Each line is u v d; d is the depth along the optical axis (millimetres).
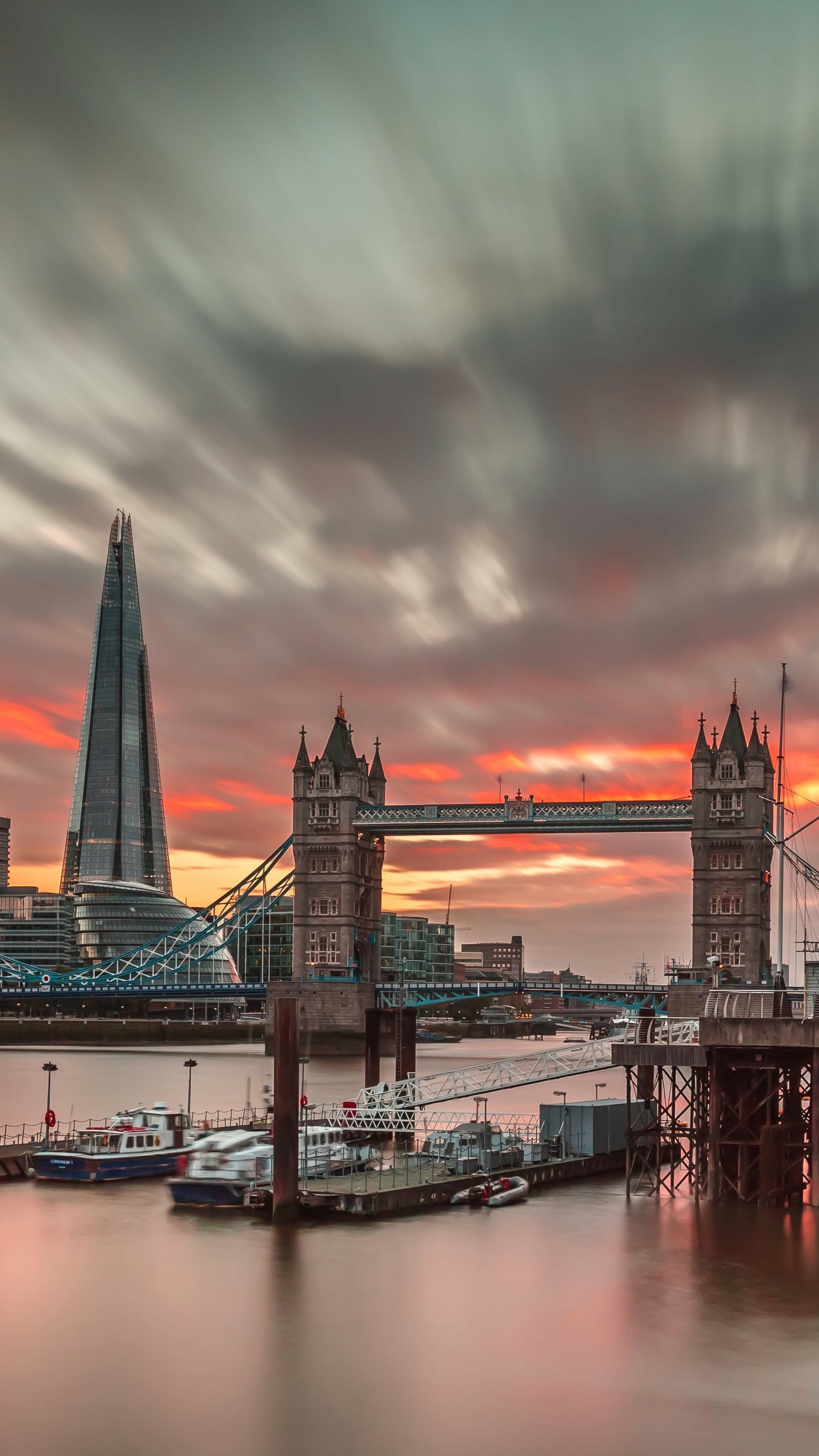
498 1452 54906
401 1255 80688
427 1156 103938
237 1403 59375
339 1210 90000
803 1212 90688
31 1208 92625
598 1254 81000
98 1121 144375
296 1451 54906
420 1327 68312
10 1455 54375
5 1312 70438
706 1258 79875
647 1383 61406
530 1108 161375
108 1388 60844
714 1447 55344
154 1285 74812
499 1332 67438
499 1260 79562
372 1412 58438
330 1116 114250
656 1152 101812
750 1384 61344
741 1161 93875
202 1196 92938
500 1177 98625
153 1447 55188
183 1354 64688
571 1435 56344
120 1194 97375
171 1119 110750
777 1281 75375
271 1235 85125
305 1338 66812
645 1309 70938
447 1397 60031
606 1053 110688
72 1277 76250
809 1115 100000
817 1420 57750
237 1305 71375
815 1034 88188
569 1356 64500
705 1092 95938
